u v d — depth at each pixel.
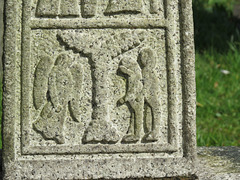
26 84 2.33
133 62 2.36
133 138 2.35
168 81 2.36
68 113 2.36
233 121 4.05
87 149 2.35
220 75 4.62
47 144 2.35
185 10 2.35
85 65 2.37
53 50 2.35
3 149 2.33
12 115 2.32
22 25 2.33
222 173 2.38
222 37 5.16
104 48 2.36
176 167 2.35
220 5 5.81
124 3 2.36
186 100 2.35
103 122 2.35
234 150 2.82
